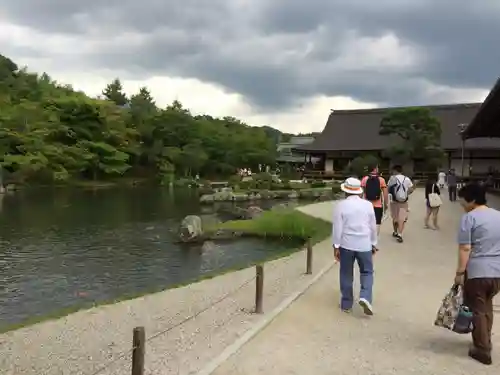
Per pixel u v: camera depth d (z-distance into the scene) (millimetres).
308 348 4668
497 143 43938
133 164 53562
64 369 4645
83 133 47281
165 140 56312
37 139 42000
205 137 57094
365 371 4109
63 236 16547
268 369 4172
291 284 7617
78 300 8992
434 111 52531
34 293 9492
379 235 12094
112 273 11172
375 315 5723
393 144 44312
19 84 54219
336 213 5836
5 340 5508
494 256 4125
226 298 6961
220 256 13055
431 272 8062
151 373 4289
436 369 4133
